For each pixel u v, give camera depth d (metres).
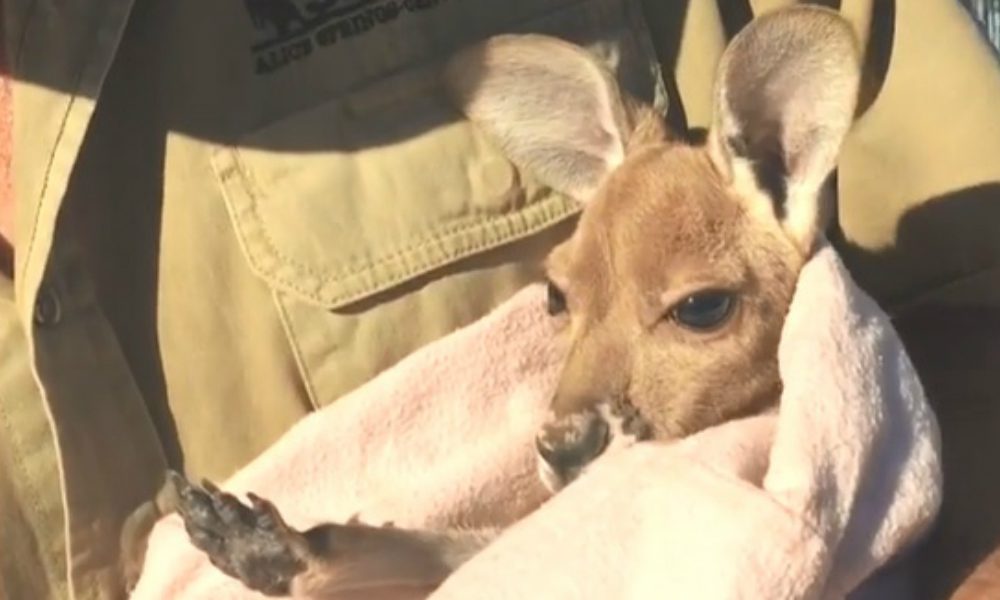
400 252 0.86
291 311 0.85
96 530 0.85
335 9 0.87
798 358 0.74
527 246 0.88
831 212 0.86
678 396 0.80
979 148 0.83
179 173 0.86
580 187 0.89
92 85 0.84
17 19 0.85
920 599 0.76
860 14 0.87
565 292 0.83
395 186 0.86
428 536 0.82
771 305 0.80
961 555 0.76
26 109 0.84
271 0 0.86
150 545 0.84
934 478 0.74
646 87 0.90
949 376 0.82
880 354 0.75
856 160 0.86
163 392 0.86
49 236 0.83
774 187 0.82
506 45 0.85
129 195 0.86
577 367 0.80
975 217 0.83
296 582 0.78
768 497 0.70
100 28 0.84
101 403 0.85
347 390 0.86
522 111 0.87
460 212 0.86
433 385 0.84
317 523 0.81
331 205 0.86
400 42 0.87
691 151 0.83
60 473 0.84
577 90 0.88
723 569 0.69
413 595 0.83
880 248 0.85
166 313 0.86
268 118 0.86
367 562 0.80
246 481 0.83
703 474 0.72
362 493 0.83
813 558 0.69
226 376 0.86
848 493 0.71
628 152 0.87
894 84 0.86
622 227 0.81
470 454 0.83
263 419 0.86
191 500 0.77
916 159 0.85
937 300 0.84
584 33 0.89
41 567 0.86
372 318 0.86
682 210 0.81
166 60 0.86
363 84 0.87
